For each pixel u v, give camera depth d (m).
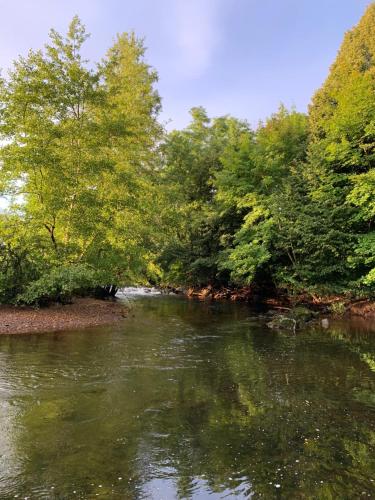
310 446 4.86
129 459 4.50
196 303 22.16
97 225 15.64
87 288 19.58
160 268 27.55
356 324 14.31
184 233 27.98
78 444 4.84
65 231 15.80
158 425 5.44
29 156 13.29
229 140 27.80
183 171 28.70
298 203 17.36
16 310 14.14
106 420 5.58
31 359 8.70
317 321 14.86
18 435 5.05
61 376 7.56
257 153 20.17
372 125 15.30
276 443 4.93
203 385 7.23
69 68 14.45
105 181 16.38
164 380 7.49
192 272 27.19
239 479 4.12
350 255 16.19
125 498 3.77
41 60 13.96
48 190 14.31
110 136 16.25
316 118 23.20
